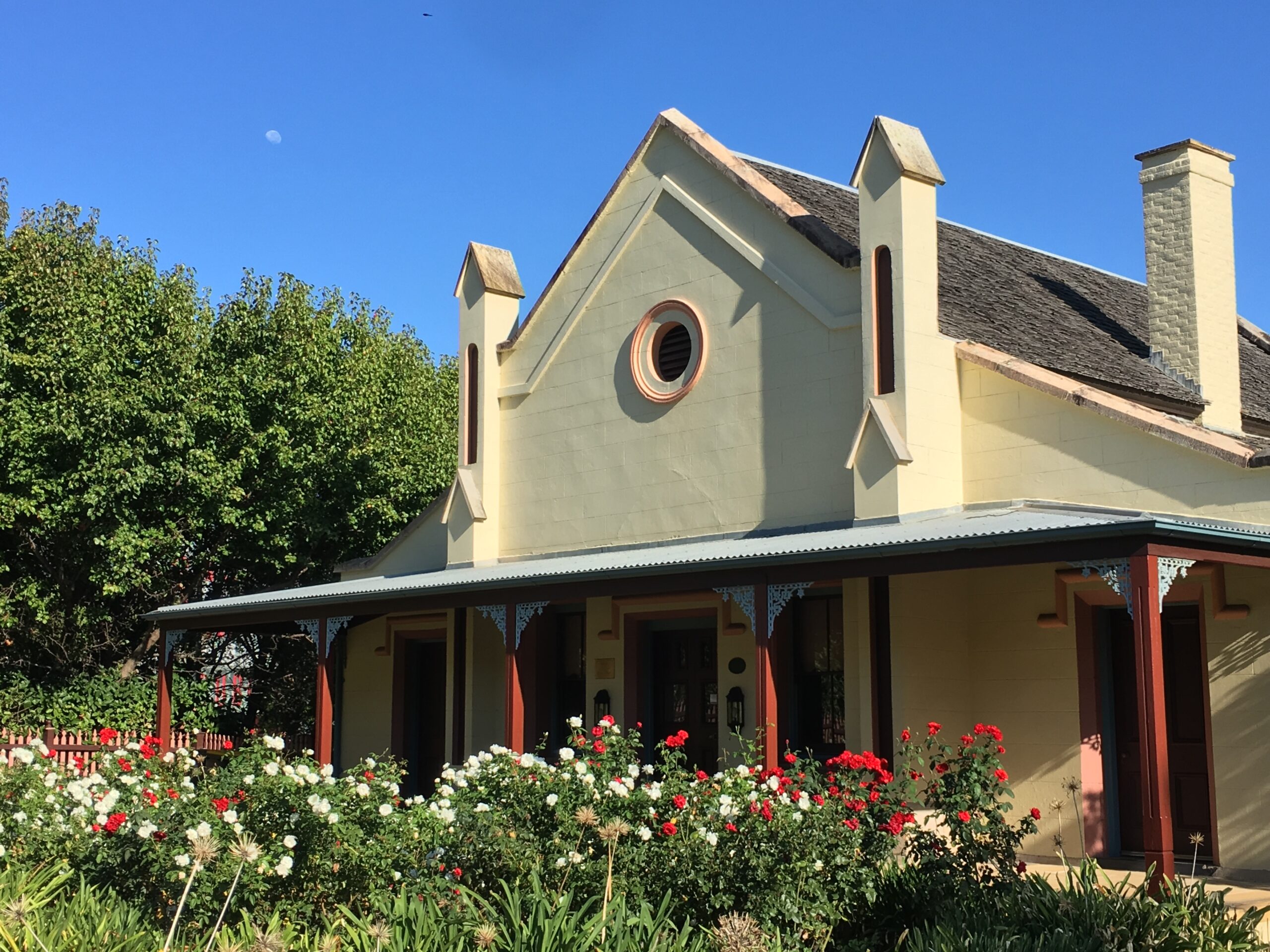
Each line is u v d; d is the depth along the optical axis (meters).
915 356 15.20
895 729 14.45
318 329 27.50
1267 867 12.91
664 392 18.23
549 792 10.36
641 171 19.00
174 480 24.86
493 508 20.39
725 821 9.90
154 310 25.45
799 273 16.75
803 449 16.42
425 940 8.20
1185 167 17.67
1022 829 11.02
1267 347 22.67
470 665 20.02
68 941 7.74
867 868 10.23
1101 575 11.09
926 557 12.34
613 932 8.20
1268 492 12.92
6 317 24.25
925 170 15.60
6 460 23.66
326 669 18.59
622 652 18.09
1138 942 8.78
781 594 13.47
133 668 27.94
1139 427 13.92
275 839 9.64
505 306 21.02
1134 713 14.47
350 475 27.72
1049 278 20.58
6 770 12.04
